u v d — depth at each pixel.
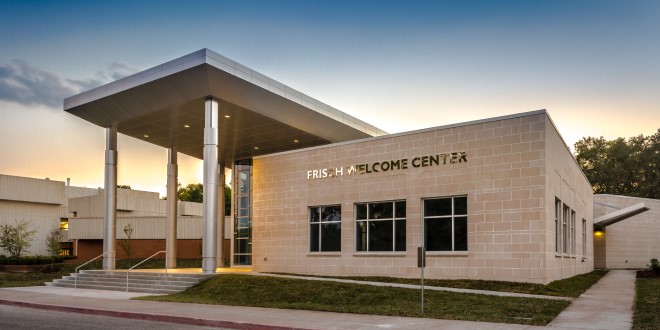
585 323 14.20
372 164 26.31
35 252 60.91
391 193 25.52
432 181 24.33
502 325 13.95
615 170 73.88
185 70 26.16
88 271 30.47
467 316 15.38
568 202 28.30
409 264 24.58
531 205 21.72
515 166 22.25
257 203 30.39
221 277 24.98
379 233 25.98
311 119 32.22
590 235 41.50
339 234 27.38
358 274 26.14
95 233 55.88
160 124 33.06
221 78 26.48
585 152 78.94
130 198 63.22
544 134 21.75
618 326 13.69
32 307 20.62
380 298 18.95
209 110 27.61
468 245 23.05
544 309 16.31
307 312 17.05
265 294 21.12
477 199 23.03
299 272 28.22
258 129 33.03
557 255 24.08
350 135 35.75
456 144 23.84
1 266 40.84
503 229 22.28
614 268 46.41
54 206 63.81
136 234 54.03
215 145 27.47
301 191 28.77
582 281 26.48
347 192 27.03
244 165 40.34
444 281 22.69
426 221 24.56
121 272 29.41
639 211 40.56
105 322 16.08
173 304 19.80
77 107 31.62
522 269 21.72
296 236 28.62
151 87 28.17
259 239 30.00
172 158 38.56
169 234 37.72
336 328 13.73
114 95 29.69
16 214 59.53
